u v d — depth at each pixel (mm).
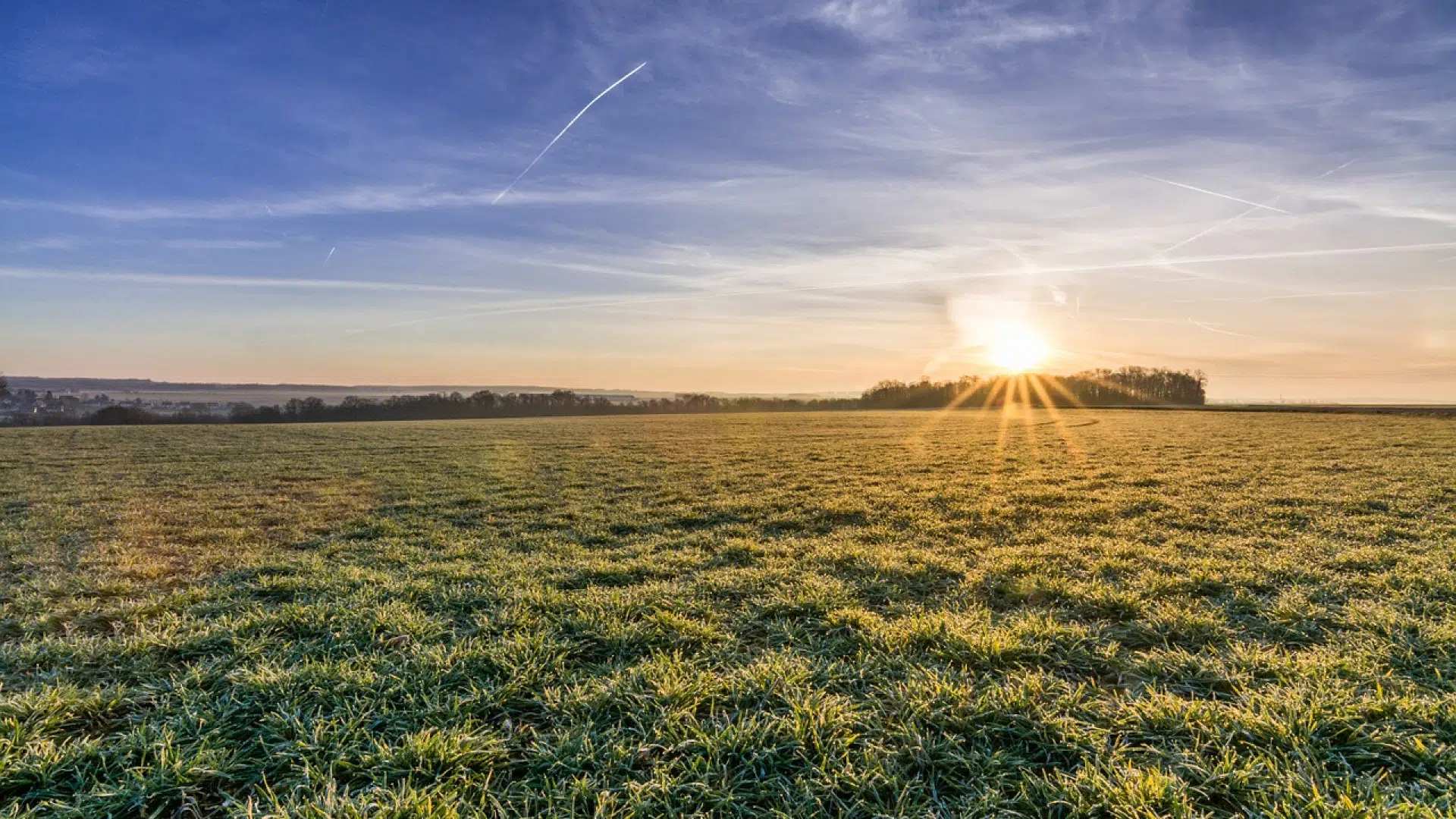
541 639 6258
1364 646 5805
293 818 3791
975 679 5434
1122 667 5676
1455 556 8719
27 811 3881
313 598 8047
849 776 4086
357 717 4824
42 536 12375
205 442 36875
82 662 5969
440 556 10508
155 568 9656
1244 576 8109
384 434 44625
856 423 56031
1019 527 12062
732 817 3881
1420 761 4141
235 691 5273
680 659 5910
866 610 7285
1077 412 77750
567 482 19781
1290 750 4273
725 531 12227
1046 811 3846
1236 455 24297
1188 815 3674
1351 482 16406
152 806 4004
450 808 3814
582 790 4031
